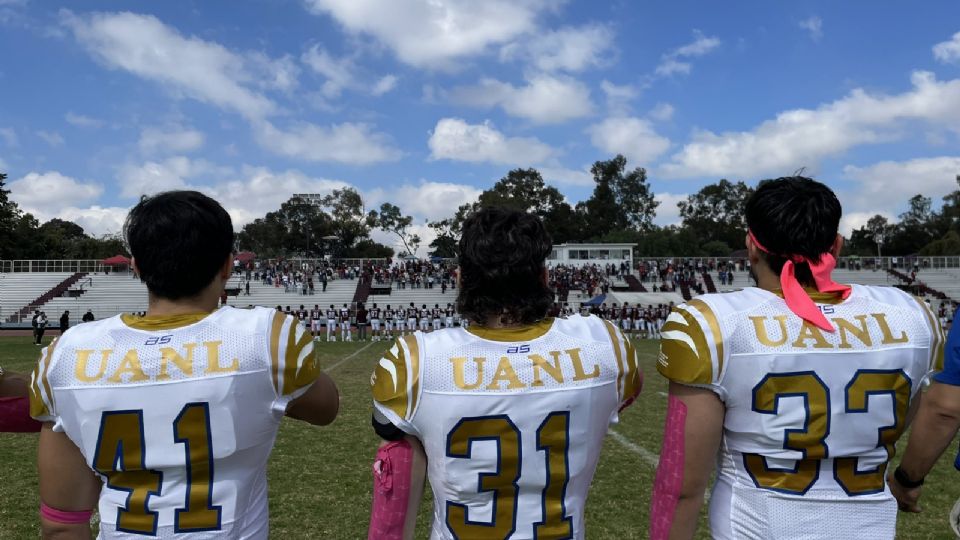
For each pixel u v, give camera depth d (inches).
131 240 73.7
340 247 3105.3
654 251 2849.4
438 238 2795.3
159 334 71.7
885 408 71.8
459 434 70.2
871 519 72.1
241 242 3169.3
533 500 71.6
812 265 76.3
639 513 194.2
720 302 76.4
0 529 175.8
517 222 76.3
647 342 1005.2
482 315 75.8
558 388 71.2
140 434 68.6
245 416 71.3
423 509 196.2
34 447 271.0
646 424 328.8
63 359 70.4
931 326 76.2
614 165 3393.2
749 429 73.2
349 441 287.7
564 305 1279.5
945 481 225.9
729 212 3553.2
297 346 76.0
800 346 71.7
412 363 72.2
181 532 69.2
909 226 3265.3
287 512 193.8
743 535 73.6
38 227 2417.6
